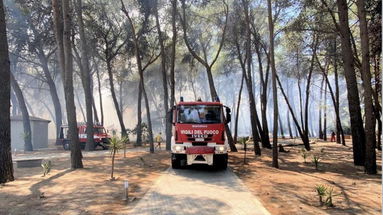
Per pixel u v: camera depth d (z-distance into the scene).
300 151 26.53
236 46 30.80
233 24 28.20
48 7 29.73
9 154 12.46
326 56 28.78
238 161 19.55
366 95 14.77
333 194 10.39
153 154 23.92
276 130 17.38
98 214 8.16
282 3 24.16
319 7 22.03
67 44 16.16
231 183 12.35
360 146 17.91
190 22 31.73
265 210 8.54
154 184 12.08
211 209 8.62
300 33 26.27
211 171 15.52
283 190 11.12
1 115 12.36
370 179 13.33
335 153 25.50
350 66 17.88
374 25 19.09
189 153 14.73
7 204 8.98
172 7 28.66
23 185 11.52
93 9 32.59
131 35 35.53
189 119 15.34
